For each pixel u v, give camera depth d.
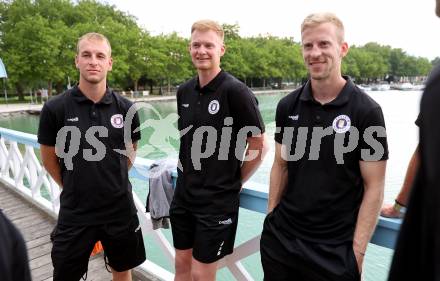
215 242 1.85
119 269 2.22
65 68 33.16
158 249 5.29
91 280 2.75
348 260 1.38
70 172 1.99
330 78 1.43
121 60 35.78
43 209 4.10
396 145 13.26
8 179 5.12
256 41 62.22
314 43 1.41
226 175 1.88
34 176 4.30
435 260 0.55
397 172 9.73
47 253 3.17
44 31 31.62
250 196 2.05
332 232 1.44
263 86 61.44
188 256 2.07
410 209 0.60
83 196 1.99
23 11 34.78
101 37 2.00
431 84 0.57
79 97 2.00
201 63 1.84
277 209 1.63
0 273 0.68
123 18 48.16
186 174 1.93
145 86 49.50
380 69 80.56
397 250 0.63
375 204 1.36
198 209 1.89
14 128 21.17
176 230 2.03
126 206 2.11
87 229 2.02
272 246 1.58
